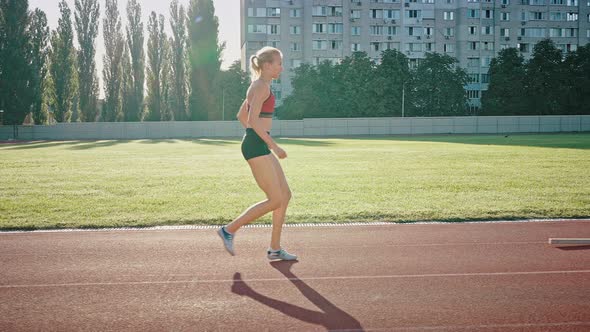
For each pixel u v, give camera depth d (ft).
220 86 207.62
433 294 13.26
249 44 250.57
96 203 30.19
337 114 208.64
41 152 89.35
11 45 175.94
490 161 60.70
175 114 207.72
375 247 18.69
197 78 201.98
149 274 15.25
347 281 14.46
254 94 15.47
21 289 13.85
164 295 13.30
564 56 244.01
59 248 18.65
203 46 201.05
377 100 209.77
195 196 33.37
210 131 180.86
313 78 212.02
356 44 258.78
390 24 259.80
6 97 176.35
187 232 21.62
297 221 24.09
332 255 17.49
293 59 254.06
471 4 262.26
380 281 14.43
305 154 77.30
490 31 265.13
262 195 33.88
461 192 34.30
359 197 32.19
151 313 12.00
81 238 20.40
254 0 249.34
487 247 18.58
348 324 11.26
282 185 16.46
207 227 22.80
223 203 30.19
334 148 95.71
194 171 51.49
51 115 196.75
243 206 28.99
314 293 13.41
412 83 215.92
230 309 12.25
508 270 15.51
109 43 197.77
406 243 19.31
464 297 13.02
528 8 266.98
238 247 18.72
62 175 47.75
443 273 15.20
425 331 10.86
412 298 12.96
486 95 223.30
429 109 215.92
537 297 13.01
